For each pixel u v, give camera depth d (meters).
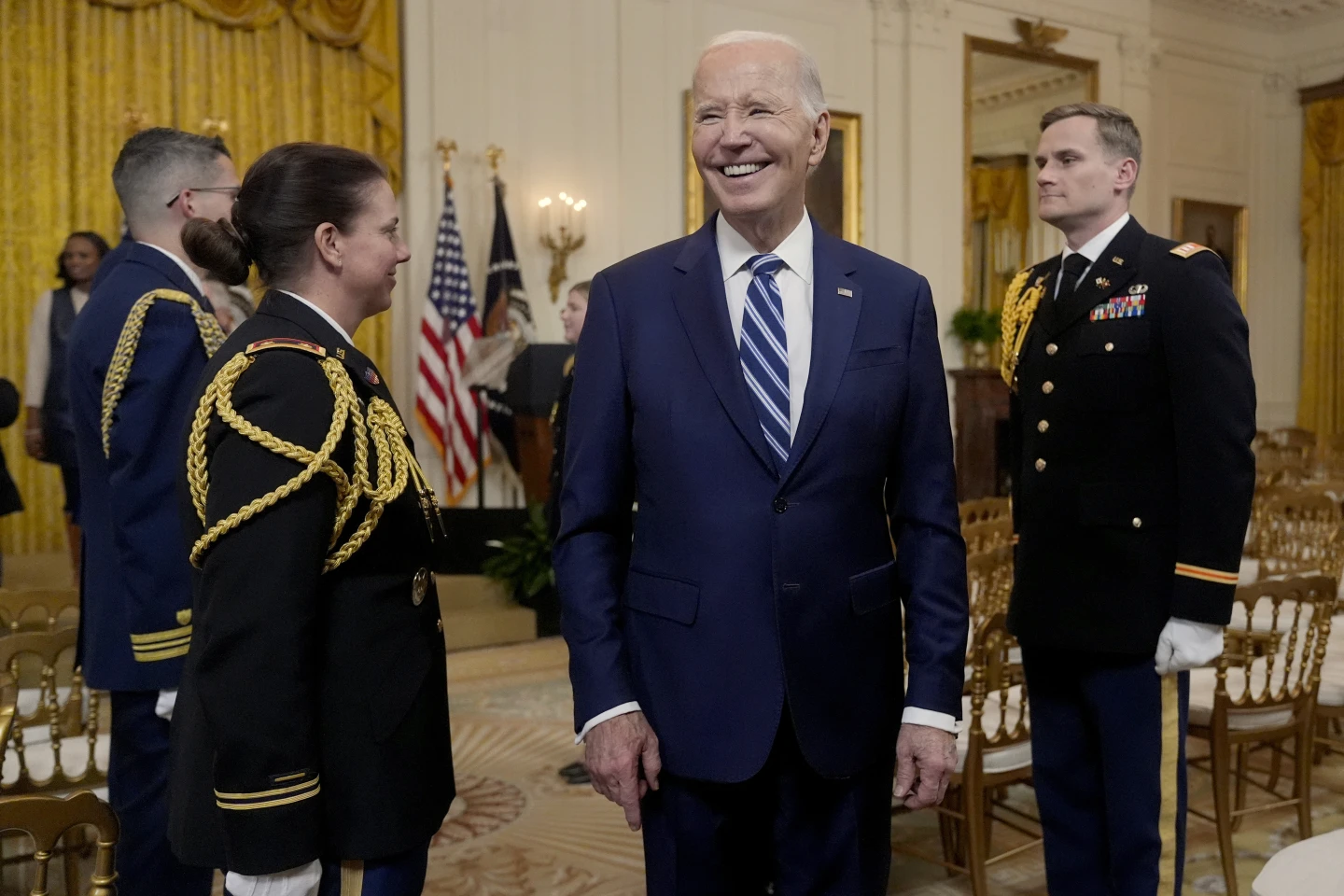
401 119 7.39
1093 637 2.24
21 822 1.24
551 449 6.75
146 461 2.00
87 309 2.16
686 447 1.57
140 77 6.63
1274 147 12.51
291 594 1.29
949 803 3.06
